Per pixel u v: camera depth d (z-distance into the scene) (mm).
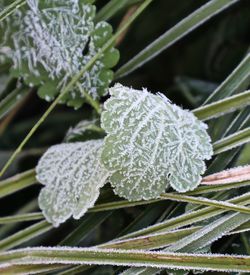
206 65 360
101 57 275
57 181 262
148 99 251
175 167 247
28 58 282
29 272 254
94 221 270
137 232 253
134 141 244
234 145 259
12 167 348
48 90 285
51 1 269
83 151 262
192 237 246
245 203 247
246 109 270
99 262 245
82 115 363
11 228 324
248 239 258
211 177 251
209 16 279
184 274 245
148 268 246
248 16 350
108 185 261
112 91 249
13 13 272
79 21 272
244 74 273
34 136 366
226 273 260
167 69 369
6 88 301
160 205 265
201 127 258
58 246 262
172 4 353
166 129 249
